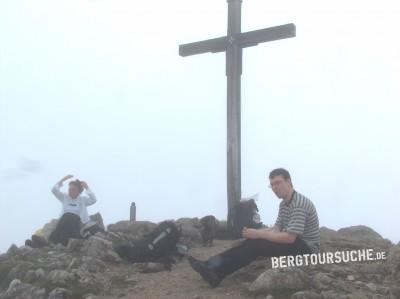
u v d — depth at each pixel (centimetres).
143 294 412
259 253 409
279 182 412
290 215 413
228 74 680
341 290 380
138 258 490
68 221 581
